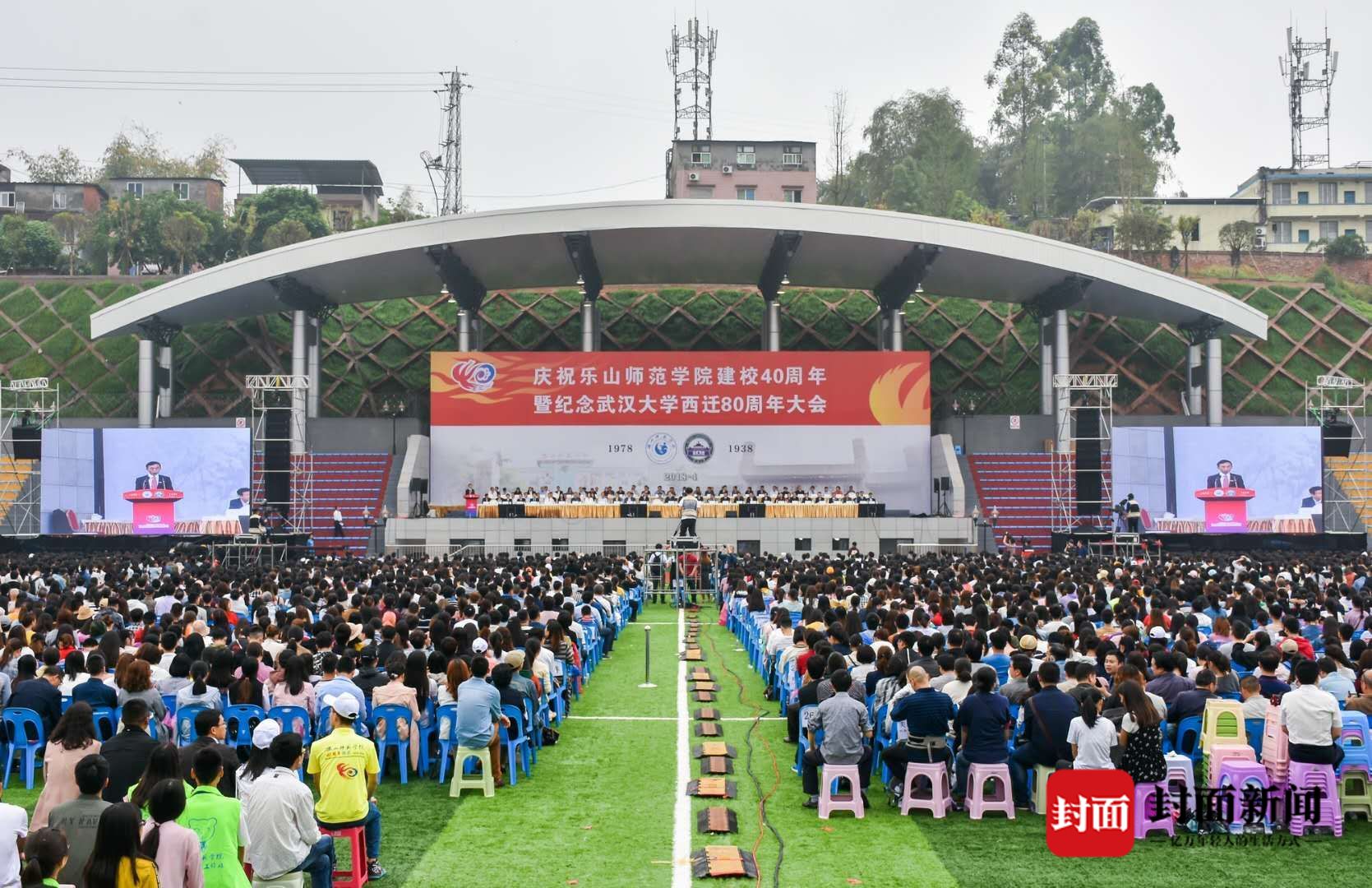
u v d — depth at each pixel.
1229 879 9.76
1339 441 48.25
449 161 78.06
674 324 62.50
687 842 10.77
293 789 8.18
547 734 15.00
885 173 96.44
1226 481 45.62
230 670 12.50
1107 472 48.97
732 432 48.47
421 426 52.66
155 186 93.38
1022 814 11.78
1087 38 105.88
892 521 43.28
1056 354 53.03
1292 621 15.44
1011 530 48.69
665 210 47.09
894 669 12.98
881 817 11.66
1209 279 68.12
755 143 84.06
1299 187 90.94
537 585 23.44
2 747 13.52
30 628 16.36
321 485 49.91
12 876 7.02
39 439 46.75
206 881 7.24
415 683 13.13
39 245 72.31
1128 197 84.06
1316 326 63.00
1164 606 18.30
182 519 45.16
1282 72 95.81
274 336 61.09
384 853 10.45
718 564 36.12
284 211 78.75
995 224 79.00
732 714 17.17
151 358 52.56
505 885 9.59
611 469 48.34
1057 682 11.82
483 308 63.19
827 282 56.38
